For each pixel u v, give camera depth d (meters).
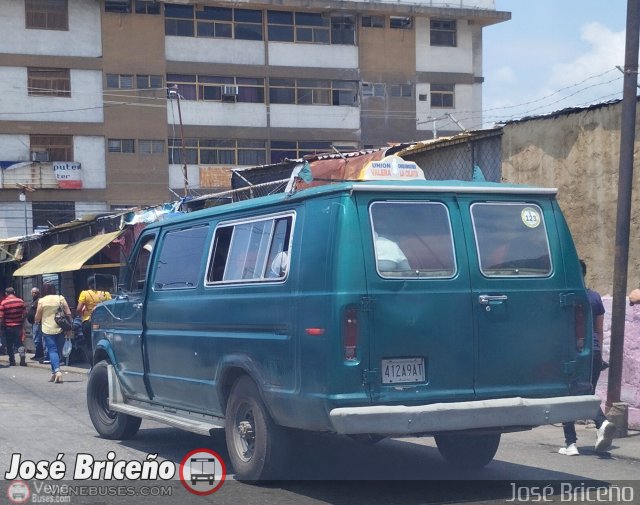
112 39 42.41
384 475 7.66
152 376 8.76
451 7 46.25
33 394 14.09
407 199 6.60
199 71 43.50
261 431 6.98
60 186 41.75
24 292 26.61
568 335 6.96
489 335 6.64
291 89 44.78
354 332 6.21
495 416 6.48
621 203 9.31
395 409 6.15
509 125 12.49
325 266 6.34
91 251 18.72
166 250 8.75
